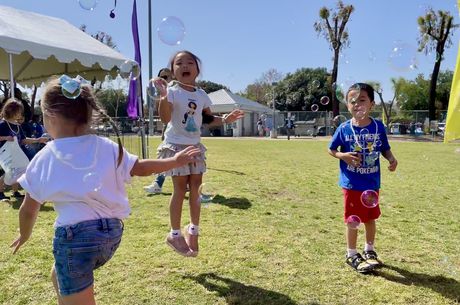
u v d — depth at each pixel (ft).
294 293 7.85
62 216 4.96
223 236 11.21
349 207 9.14
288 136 74.74
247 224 12.53
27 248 10.05
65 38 25.45
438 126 80.07
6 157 15.29
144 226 12.09
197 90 9.45
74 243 4.88
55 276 5.59
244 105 94.27
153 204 15.11
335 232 11.89
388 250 10.36
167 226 12.10
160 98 8.98
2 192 16.22
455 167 28.76
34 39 22.11
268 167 27.78
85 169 4.95
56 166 4.92
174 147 8.96
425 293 7.93
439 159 34.99
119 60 26.73
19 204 15.29
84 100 5.11
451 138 9.43
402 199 17.07
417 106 135.95
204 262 9.28
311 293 7.87
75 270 4.91
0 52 30.14
